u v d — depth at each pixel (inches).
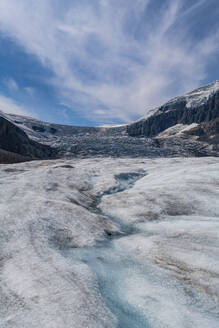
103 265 402.3
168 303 303.1
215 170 1132.5
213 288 321.4
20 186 905.5
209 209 679.1
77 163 2038.6
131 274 376.8
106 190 1035.3
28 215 577.3
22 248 425.7
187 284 340.8
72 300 280.1
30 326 244.2
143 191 895.1
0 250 419.2
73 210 653.9
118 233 570.6
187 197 777.6
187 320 270.8
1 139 4731.8
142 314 284.0
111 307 289.9
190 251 422.9
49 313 259.6
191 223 586.2
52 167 1540.4
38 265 364.8
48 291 298.5
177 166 1525.6
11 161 3152.1
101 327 243.1
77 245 473.7
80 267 369.4
